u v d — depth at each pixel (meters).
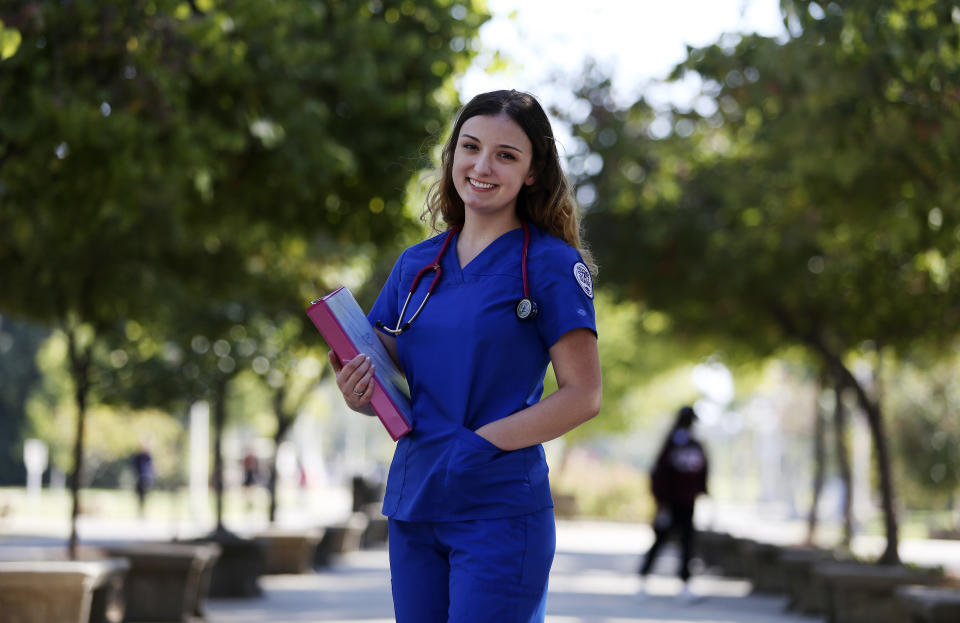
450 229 4.68
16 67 10.82
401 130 14.88
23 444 75.69
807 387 71.81
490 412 4.39
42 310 18.22
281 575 24.55
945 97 11.58
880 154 13.57
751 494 121.00
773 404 83.00
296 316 25.16
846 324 22.89
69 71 11.15
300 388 29.28
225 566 19.66
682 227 23.42
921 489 49.50
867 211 15.23
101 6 10.93
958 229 15.76
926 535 45.41
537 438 4.31
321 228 15.47
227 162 14.14
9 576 11.16
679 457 20.50
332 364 4.55
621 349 50.69
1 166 11.56
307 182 14.07
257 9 12.71
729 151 23.12
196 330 23.22
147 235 17.58
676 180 23.97
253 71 13.19
